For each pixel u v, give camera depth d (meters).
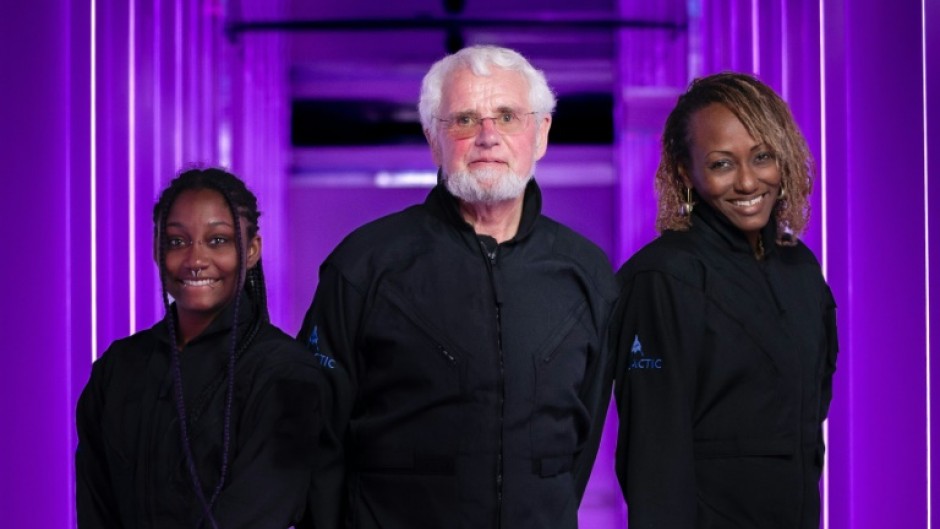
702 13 8.12
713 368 3.02
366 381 2.91
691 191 3.18
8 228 4.41
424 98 2.97
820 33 5.32
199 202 2.71
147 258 6.83
